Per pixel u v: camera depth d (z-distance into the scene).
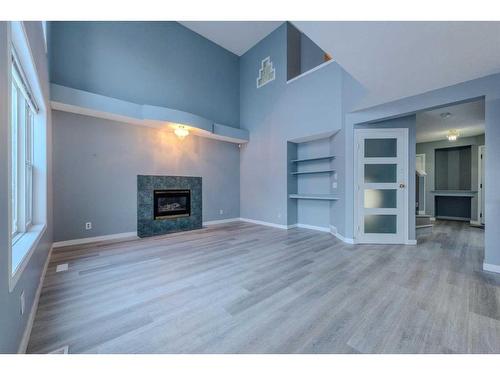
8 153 1.16
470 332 1.59
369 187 4.01
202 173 5.82
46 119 2.84
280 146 5.55
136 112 4.31
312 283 2.39
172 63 5.31
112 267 2.85
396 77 2.71
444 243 4.02
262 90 6.02
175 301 2.03
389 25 1.83
